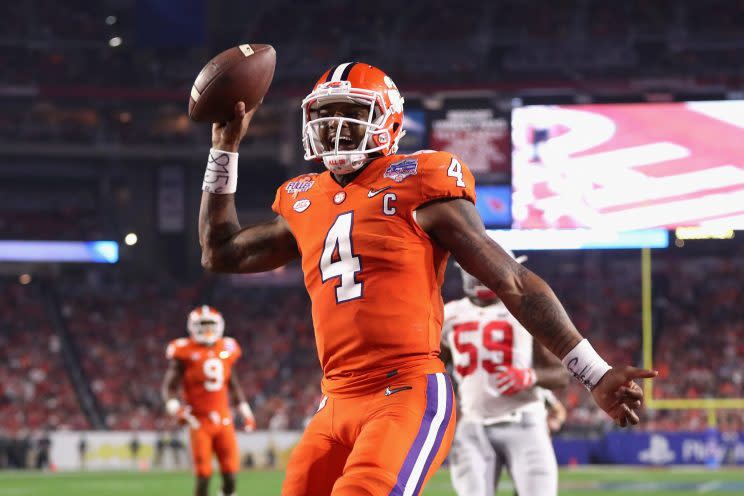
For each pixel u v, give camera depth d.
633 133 35.16
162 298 47.66
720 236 36.66
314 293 5.52
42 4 48.50
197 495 17.08
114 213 48.41
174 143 46.81
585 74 45.12
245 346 44.44
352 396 5.34
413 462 5.05
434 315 5.38
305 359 43.69
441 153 5.39
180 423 17.22
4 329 43.84
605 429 35.56
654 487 24.95
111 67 47.69
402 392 5.21
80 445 33.25
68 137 46.06
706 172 34.56
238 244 6.00
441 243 5.25
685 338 42.69
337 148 5.45
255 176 49.31
